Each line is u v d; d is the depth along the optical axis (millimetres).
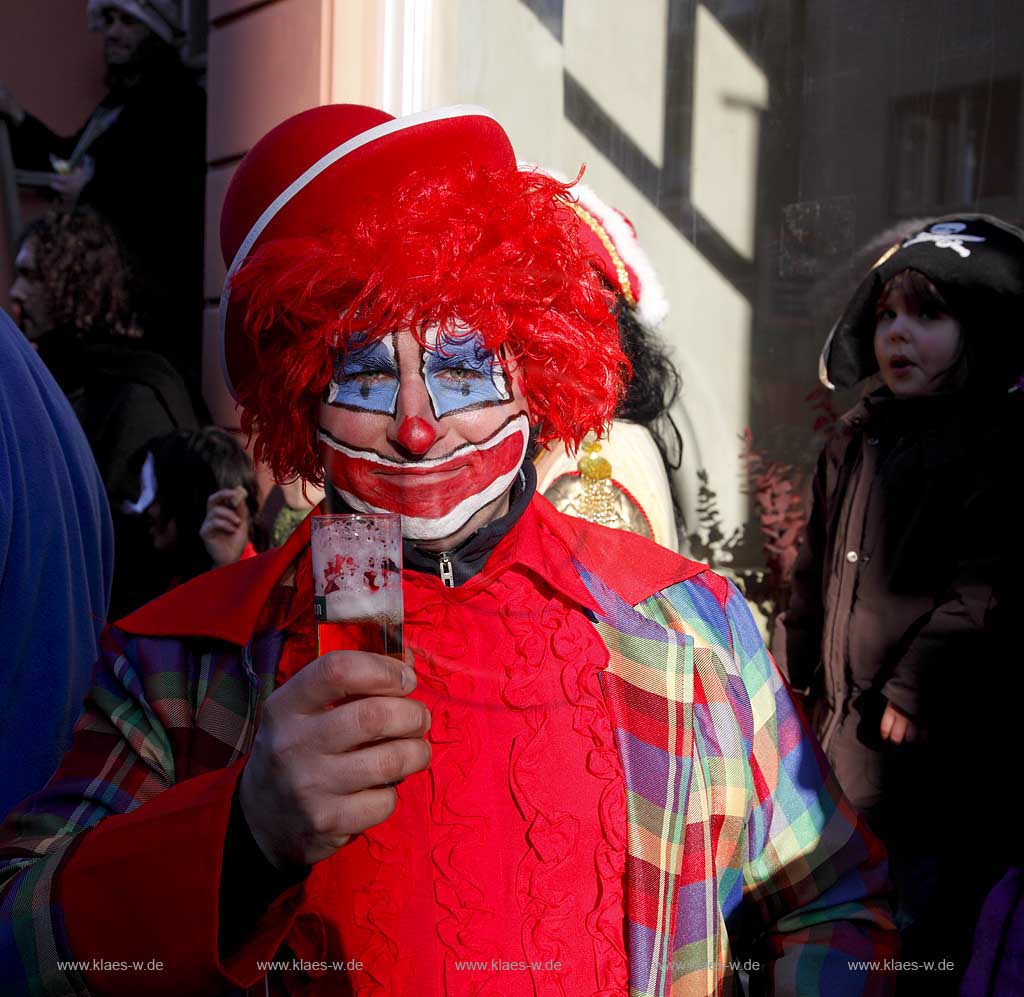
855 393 2400
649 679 861
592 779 825
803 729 933
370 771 628
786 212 2514
